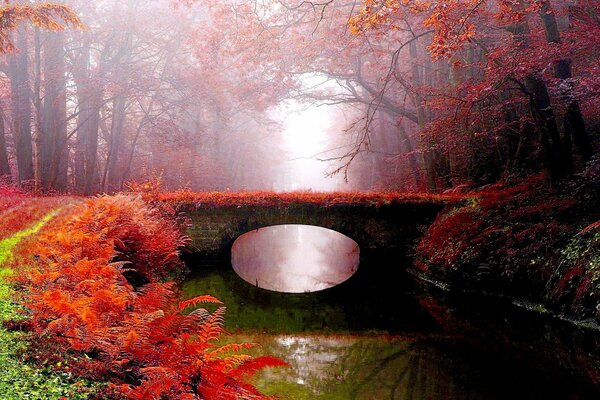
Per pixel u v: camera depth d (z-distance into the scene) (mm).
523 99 11305
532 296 9383
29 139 19250
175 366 3932
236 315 9938
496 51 10430
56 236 6512
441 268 11742
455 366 6941
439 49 8258
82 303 4188
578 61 11070
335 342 8195
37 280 4977
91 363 3846
